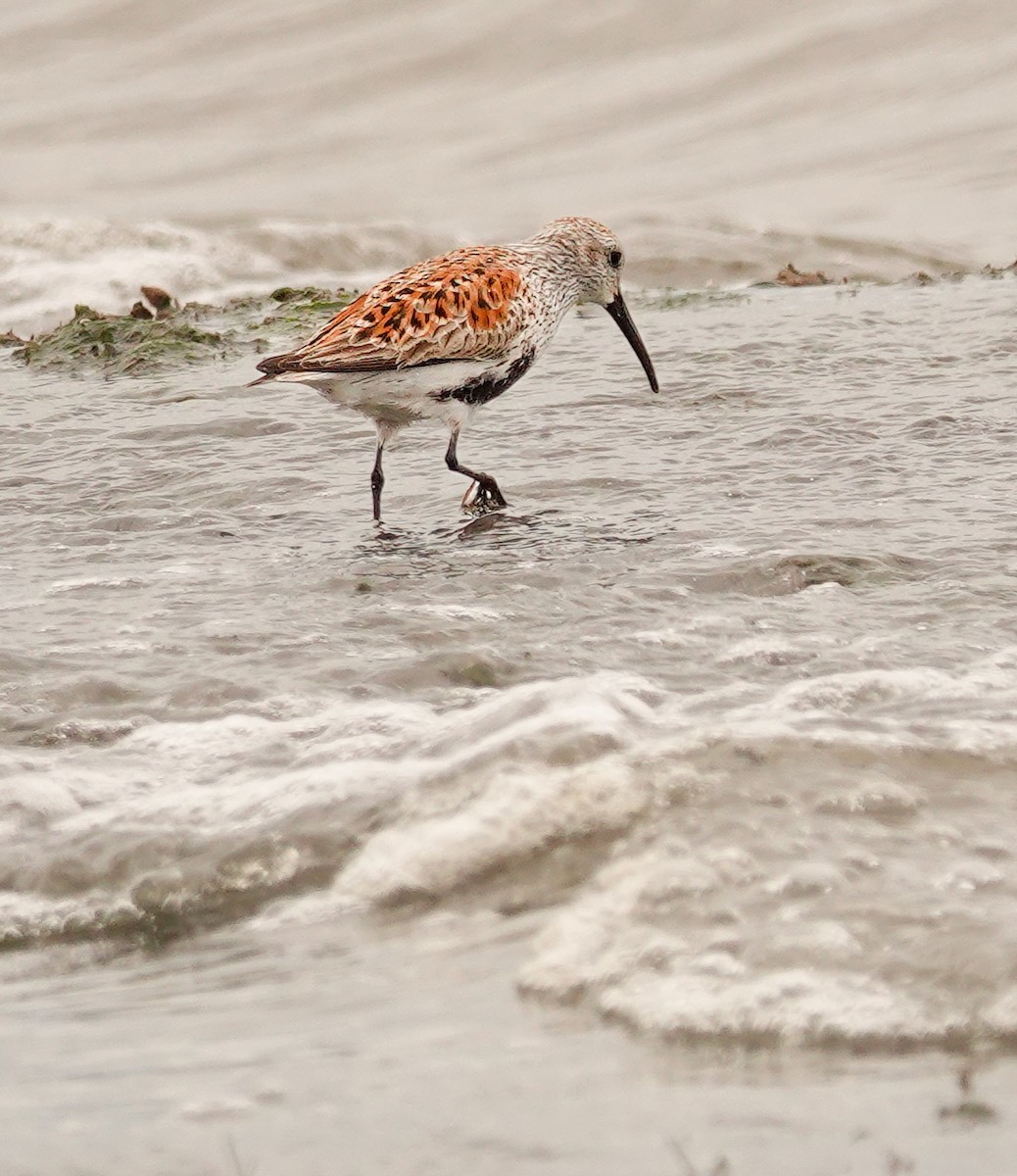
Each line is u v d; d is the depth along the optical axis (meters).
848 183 37.53
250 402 19.91
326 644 12.05
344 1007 7.39
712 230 33.66
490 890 8.33
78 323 23.73
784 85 43.53
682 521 14.95
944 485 15.55
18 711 10.83
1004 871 7.94
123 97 44.50
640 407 19.00
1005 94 42.06
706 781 8.91
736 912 7.74
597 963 7.51
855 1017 6.89
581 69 45.09
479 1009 7.27
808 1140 6.19
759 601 12.74
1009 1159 6.00
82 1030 7.39
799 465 16.50
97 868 8.79
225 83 45.06
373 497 15.85
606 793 8.84
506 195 38.00
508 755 9.29
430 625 12.38
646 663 11.42
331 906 8.36
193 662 11.73
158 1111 6.66
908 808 8.64
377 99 44.19
